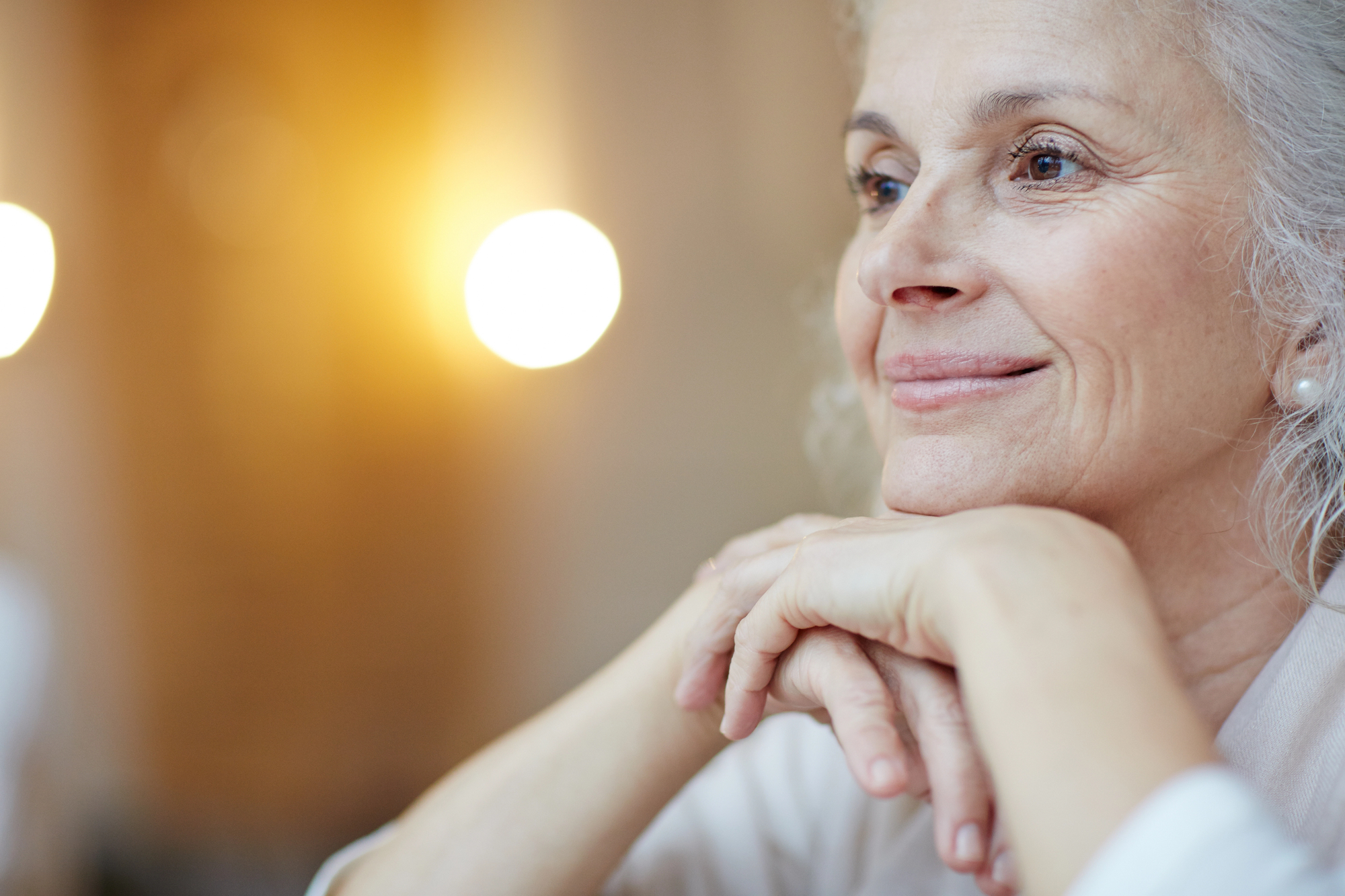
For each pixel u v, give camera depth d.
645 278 3.10
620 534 3.19
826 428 1.36
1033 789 0.36
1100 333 0.65
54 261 3.41
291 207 3.31
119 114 3.38
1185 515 0.70
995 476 0.68
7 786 2.63
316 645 3.39
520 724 3.27
